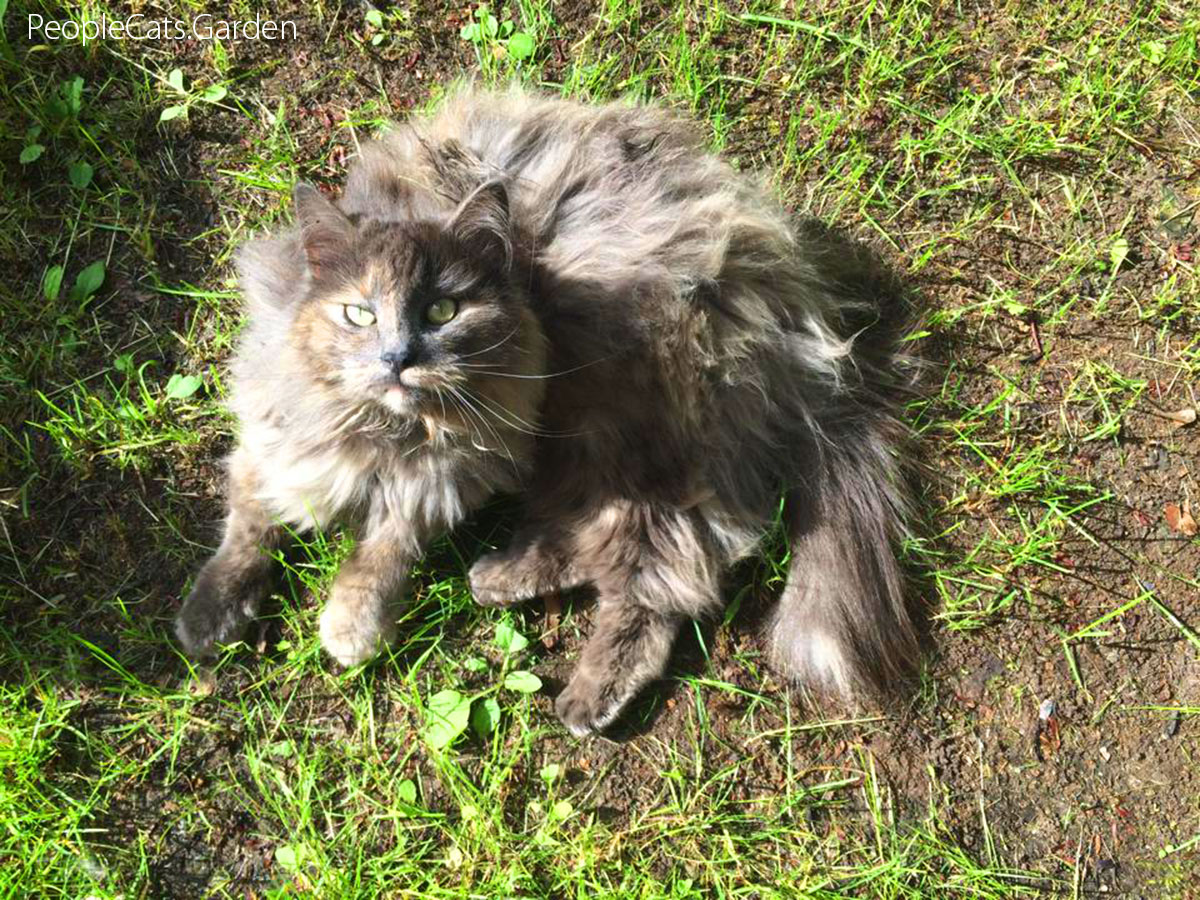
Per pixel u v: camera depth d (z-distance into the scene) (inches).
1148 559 30.9
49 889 25.4
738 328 26.6
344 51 32.7
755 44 34.1
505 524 29.5
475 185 26.2
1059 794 28.6
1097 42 34.9
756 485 28.2
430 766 27.5
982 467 31.3
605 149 26.9
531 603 29.1
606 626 28.0
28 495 28.4
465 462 25.4
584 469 27.5
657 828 27.4
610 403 26.4
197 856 26.4
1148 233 33.7
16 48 31.2
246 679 27.7
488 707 27.6
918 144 33.5
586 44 33.4
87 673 27.2
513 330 23.8
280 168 31.4
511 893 26.3
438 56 33.0
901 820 28.1
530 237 25.8
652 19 33.8
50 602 27.7
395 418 24.0
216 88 31.5
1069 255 33.1
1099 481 31.4
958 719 29.1
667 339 25.8
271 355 24.7
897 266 32.8
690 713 28.5
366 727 27.6
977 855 28.0
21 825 25.6
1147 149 34.4
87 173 30.4
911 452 31.0
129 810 26.5
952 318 32.3
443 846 27.0
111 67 31.6
